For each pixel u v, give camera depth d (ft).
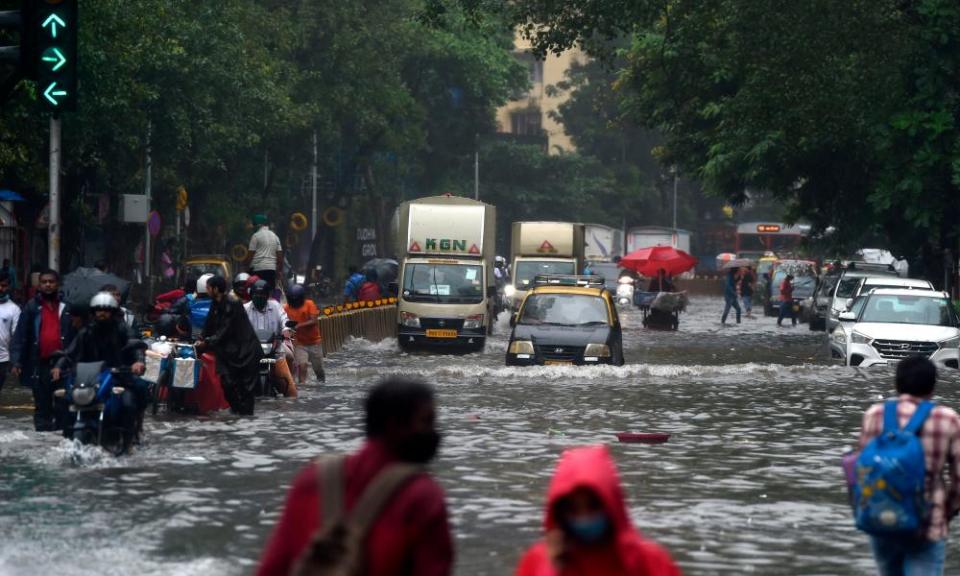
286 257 529.45
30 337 117.08
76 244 326.85
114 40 248.32
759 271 584.81
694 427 127.03
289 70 426.10
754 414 138.62
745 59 249.96
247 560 67.77
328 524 32.50
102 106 262.06
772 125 259.39
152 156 338.13
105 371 103.60
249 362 133.49
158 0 302.86
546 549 33.47
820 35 242.17
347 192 593.01
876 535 52.13
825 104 246.27
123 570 64.90
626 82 353.10
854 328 204.54
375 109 488.02
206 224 466.70
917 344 197.98
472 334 263.70
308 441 114.42
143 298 340.59
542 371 188.65
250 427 124.26
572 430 123.65
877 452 51.88
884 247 365.20
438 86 619.26
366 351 257.14
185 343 135.44
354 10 457.68
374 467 33.50
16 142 235.20
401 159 603.26
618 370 189.88
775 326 369.91
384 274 403.34
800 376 183.93
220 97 349.82
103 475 94.89
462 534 75.05
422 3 517.55
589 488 32.30
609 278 505.25
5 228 290.97
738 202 323.37
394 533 32.53
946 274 297.53
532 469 99.14
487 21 611.88
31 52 109.40
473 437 117.80
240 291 151.33
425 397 33.96
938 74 243.60
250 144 375.66
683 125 333.01
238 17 380.78
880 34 242.78
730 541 74.02
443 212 276.82
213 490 88.79
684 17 289.74
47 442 111.55
